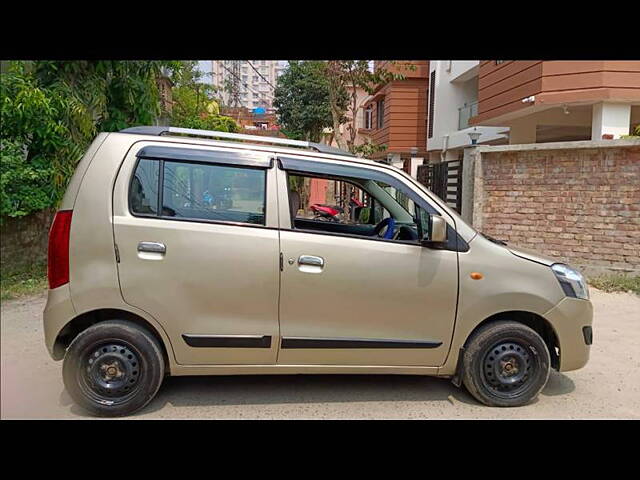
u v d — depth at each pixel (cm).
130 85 788
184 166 339
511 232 813
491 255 358
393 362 356
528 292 354
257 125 3422
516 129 1232
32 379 400
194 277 330
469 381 360
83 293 322
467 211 852
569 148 746
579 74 891
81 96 721
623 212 724
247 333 337
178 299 330
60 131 682
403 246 351
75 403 349
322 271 339
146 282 327
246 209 343
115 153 333
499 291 353
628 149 713
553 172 771
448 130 1716
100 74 755
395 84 1930
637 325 564
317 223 454
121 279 324
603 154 732
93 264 324
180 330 332
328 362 349
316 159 357
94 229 324
